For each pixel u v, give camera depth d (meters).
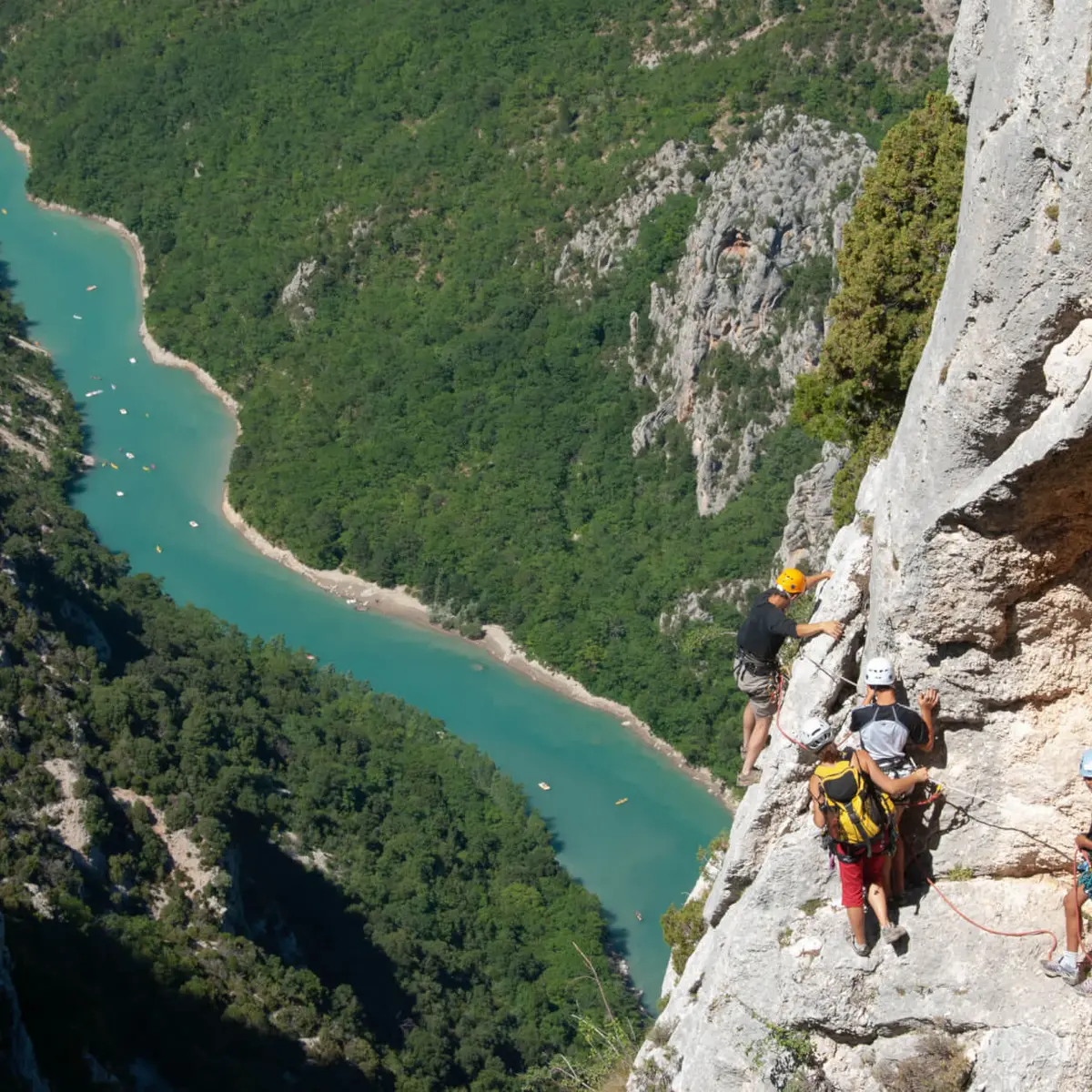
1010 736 15.52
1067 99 12.48
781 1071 17.22
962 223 14.65
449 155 177.88
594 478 139.88
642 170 155.12
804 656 17.48
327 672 114.81
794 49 153.88
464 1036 79.69
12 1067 44.59
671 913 23.30
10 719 85.00
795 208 129.38
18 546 110.12
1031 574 14.60
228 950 74.56
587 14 179.00
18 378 153.50
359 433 149.88
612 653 118.31
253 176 187.62
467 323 160.50
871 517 17.05
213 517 139.75
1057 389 13.55
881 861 16.19
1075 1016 15.16
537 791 105.00
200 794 88.25
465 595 127.44
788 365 129.62
